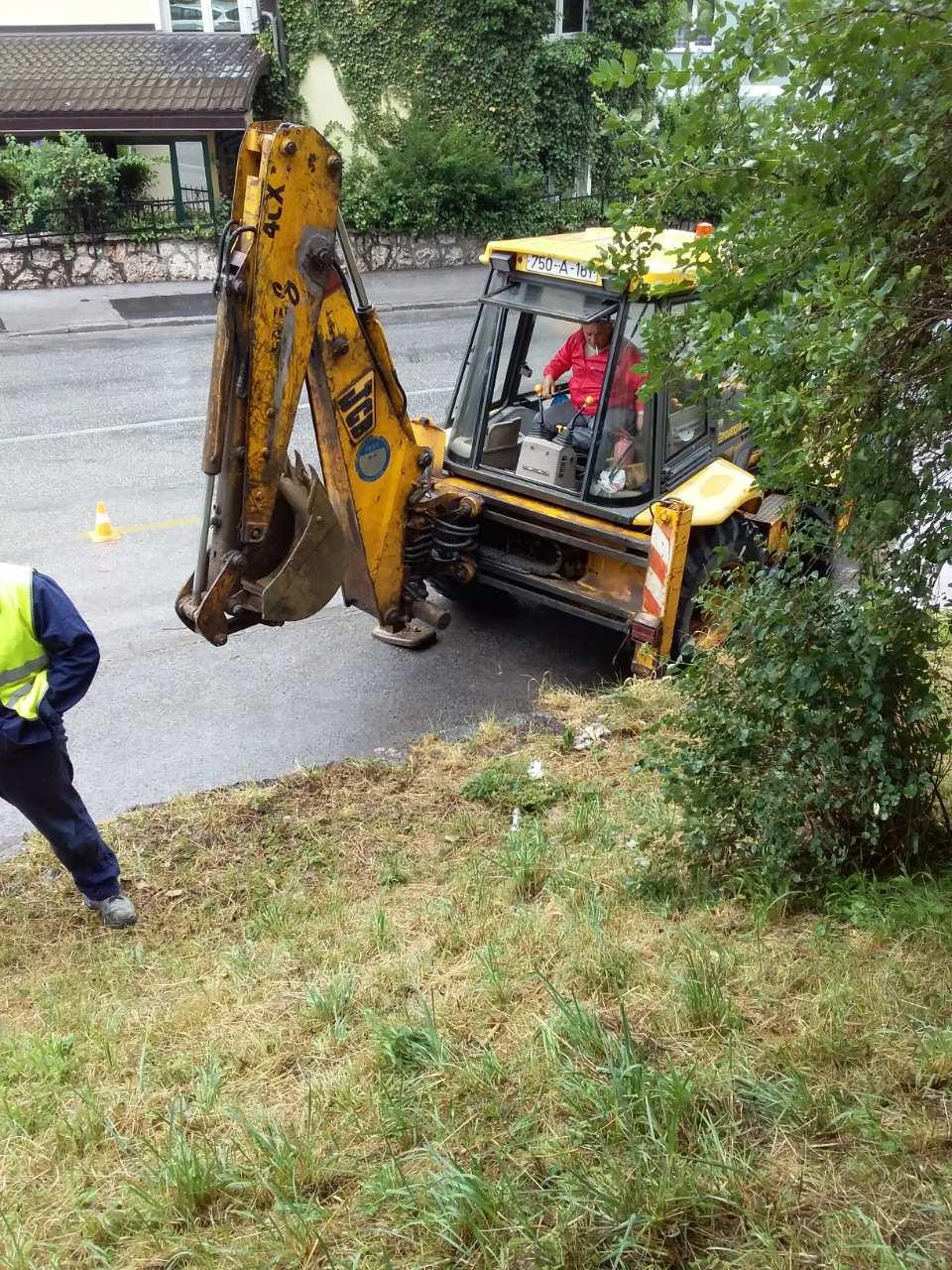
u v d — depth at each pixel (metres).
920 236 2.82
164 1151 3.14
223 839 5.39
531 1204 2.66
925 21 2.35
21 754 4.37
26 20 20.25
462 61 20.12
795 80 2.66
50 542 9.02
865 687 3.74
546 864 4.78
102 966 4.46
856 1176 2.64
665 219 3.24
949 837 4.25
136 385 13.57
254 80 18.89
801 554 4.10
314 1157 2.95
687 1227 2.55
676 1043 3.25
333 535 5.48
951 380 2.86
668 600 6.29
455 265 20.78
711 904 4.18
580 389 6.59
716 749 4.14
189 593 5.69
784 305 2.89
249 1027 3.81
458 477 7.10
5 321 16.34
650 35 21.55
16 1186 3.12
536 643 7.54
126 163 18.97
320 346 5.56
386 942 4.33
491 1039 3.45
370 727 6.52
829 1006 3.31
